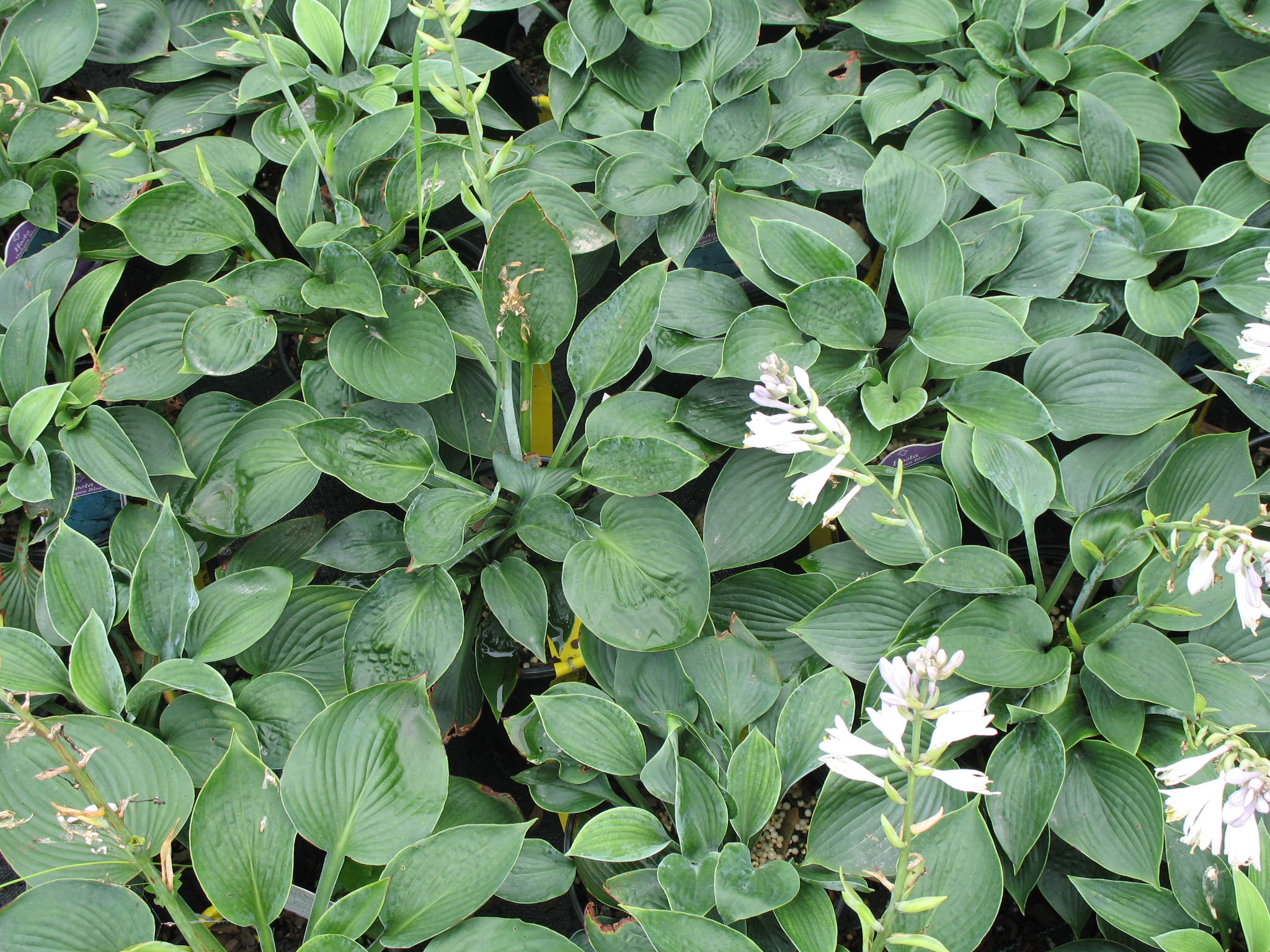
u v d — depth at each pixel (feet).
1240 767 2.18
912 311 3.35
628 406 3.29
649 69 3.81
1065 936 3.09
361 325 3.29
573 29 3.73
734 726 2.96
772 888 2.65
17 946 2.53
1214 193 3.56
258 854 2.67
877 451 3.20
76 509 3.49
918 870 2.18
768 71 3.76
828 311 3.28
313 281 3.30
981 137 3.73
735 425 3.28
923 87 3.77
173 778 2.77
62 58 3.71
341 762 2.76
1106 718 2.90
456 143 3.55
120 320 3.30
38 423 3.07
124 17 3.86
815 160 3.67
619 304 3.18
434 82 2.81
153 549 2.97
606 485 3.08
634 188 3.52
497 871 2.69
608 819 2.74
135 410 3.28
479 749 3.45
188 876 3.01
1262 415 3.19
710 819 2.75
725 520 3.24
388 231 3.52
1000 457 3.02
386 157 3.64
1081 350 3.30
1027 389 3.20
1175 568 2.55
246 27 3.87
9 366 3.21
